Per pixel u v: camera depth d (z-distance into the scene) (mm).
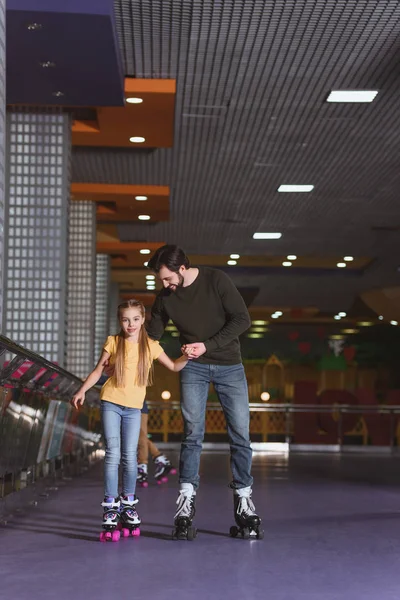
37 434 6973
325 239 19906
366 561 4207
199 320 5176
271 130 11734
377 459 15625
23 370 5895
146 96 9961
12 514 6043
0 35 5355
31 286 11055
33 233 11000
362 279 25125
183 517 4957
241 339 37938
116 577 3777
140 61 9227
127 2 7652
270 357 36938
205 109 10836
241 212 17156
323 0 7637
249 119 11250
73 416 9453
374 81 9820
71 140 11648
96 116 11453
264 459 14867
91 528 5438
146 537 5016
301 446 19938
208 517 6020
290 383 37781
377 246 20625
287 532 5266
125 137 11859
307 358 37906
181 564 4113
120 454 5191
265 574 3855
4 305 11000
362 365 38031
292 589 3521
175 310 5199
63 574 3846
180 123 11438
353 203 16172
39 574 3846
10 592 3445
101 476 10086
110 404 5184
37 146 11000
